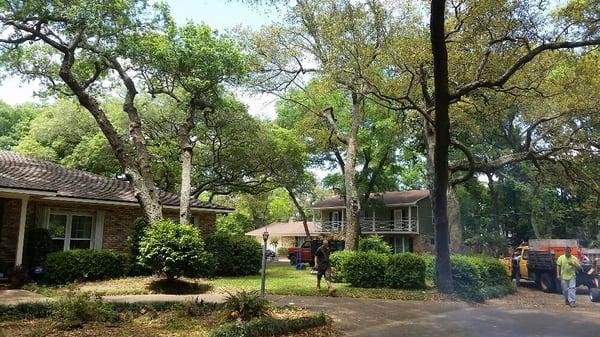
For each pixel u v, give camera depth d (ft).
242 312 28.63
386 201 135.13
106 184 65.36
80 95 57.21
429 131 56.13
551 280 55.52
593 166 64.08
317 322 28.73
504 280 52.95
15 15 51.13
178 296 40.70
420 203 131.64
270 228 176.55
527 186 98.07
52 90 64.54
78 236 59.31
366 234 136.77
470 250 105.91
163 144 88.74
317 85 68.44
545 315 36.09
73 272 47.44
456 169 62.34
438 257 46.75
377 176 118.42
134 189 57.21
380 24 53.06
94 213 61.11
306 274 69.82
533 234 113.60
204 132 85.61
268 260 127.24
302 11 69.31
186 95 74.90
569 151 58.54
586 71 48.55
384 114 99.81
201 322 27.99
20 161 62.08
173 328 26.23
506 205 112.47
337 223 145.79
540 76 50.72
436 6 35.47
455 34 50.14
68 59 55.88
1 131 128.98
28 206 54.13
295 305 36.88
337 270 56.95
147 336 24.09
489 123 81.41
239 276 64.64
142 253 47.16
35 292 41.01
